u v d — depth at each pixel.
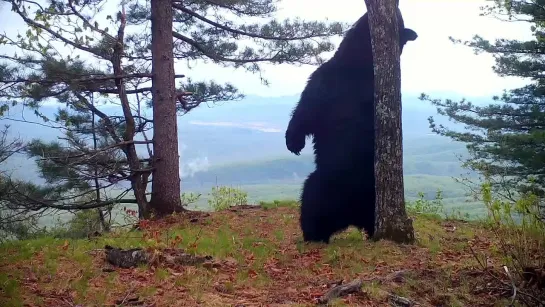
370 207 8.48
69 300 5.12
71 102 14.23
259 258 7.09
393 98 7.57
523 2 18.69
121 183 14.12
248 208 12.91
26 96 12.95
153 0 13.12
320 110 8.57
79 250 7.17
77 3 13.02
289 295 5.51
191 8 15.62
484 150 19.34
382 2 7.47
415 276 5.94
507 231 6.65
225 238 8.56
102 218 16.55
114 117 14.29
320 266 6.72
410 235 7.71
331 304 5.09
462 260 6.75
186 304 5.06
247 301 5.27
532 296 5.25
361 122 8.41
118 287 5.52
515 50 20.44
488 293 5.59
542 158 17.41
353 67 8.48
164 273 5.89
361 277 6.10
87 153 12.78
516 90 21.16
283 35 15.33
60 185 15.30
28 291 5.32
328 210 8.39
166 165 13.12
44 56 12.90
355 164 8.41
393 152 7.61
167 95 13.17
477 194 6.97
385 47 7.51
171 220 11.56
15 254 7.07
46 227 17.36
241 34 15.39
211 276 6.01
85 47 12.99
